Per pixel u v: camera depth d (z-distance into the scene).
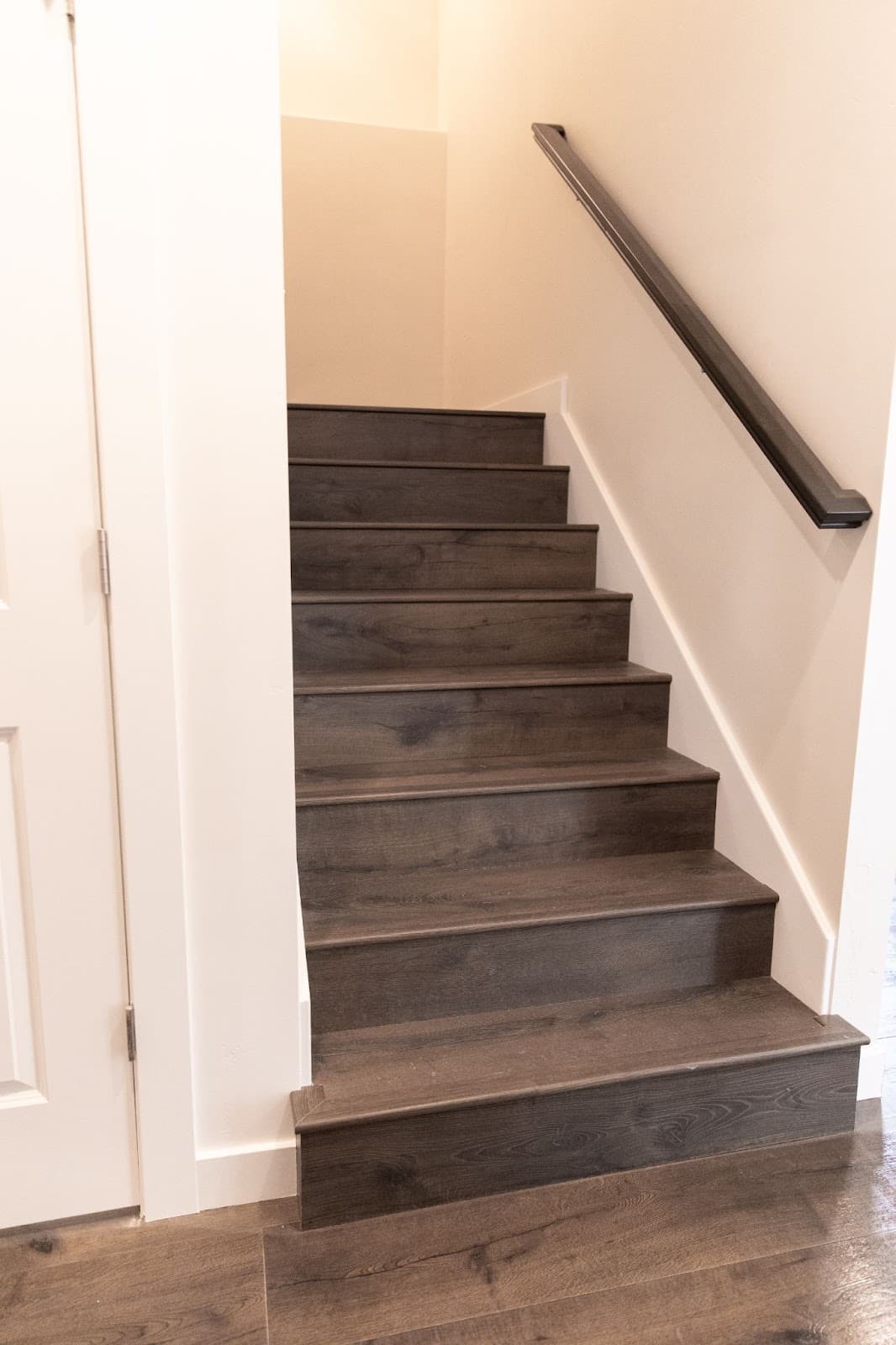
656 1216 1.65
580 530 2.81
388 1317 1.44
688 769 2.26
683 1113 1.77
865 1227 1.64
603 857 2.20
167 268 1.38
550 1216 1.65
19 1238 1.60
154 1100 1.60
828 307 1.83
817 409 1.87
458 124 4.14
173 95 1.34
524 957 1.90
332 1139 1.60
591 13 2.78
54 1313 1.44
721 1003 1.96
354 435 3.15
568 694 2.38
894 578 1.76
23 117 1.31
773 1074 1.81
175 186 1.36
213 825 1.55
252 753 1.55
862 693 1.79
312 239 4.25
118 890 1.55
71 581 1.44
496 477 2.97
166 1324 1.43
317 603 2.39
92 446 1.41
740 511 2.16
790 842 2.01
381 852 2.05
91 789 1.51
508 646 2.57
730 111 2.12
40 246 1.34
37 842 1.50
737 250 2.12
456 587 2.73
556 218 3.12
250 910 1.60
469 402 4.14
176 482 1.44
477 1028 1.85
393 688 2.23
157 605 1.46
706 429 2.28
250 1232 1.61
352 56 4.25
